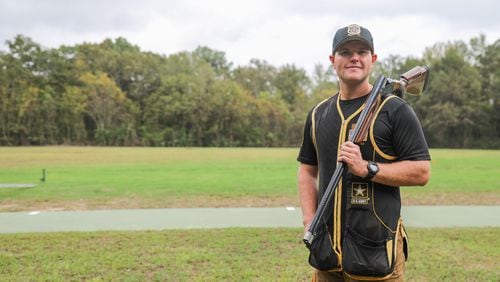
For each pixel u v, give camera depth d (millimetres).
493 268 4598
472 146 51219
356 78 2020
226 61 79938
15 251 5246
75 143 54719
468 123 50844
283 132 59125
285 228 6496
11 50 55688
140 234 6070
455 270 4520
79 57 60562
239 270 4547
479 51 55406
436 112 51375
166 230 6391
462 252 5148
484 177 13906
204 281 4238
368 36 2021
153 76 60531
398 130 1948
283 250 5281
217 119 57188
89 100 55312
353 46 2012
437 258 4910
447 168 17672
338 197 2002
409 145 1937
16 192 10688
